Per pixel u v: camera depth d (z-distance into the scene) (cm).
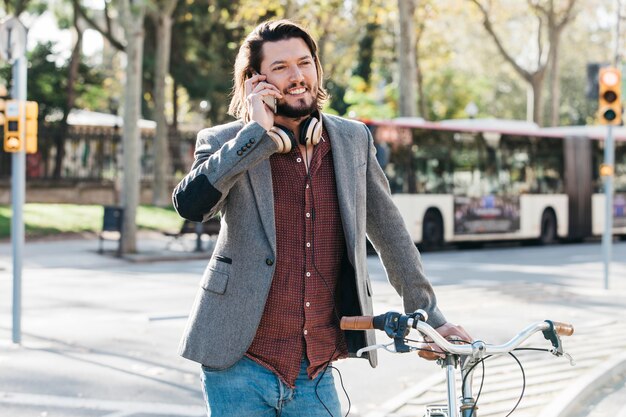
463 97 5741
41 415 721
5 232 2773
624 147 3216
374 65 4947
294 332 335
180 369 885
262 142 315
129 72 2328
